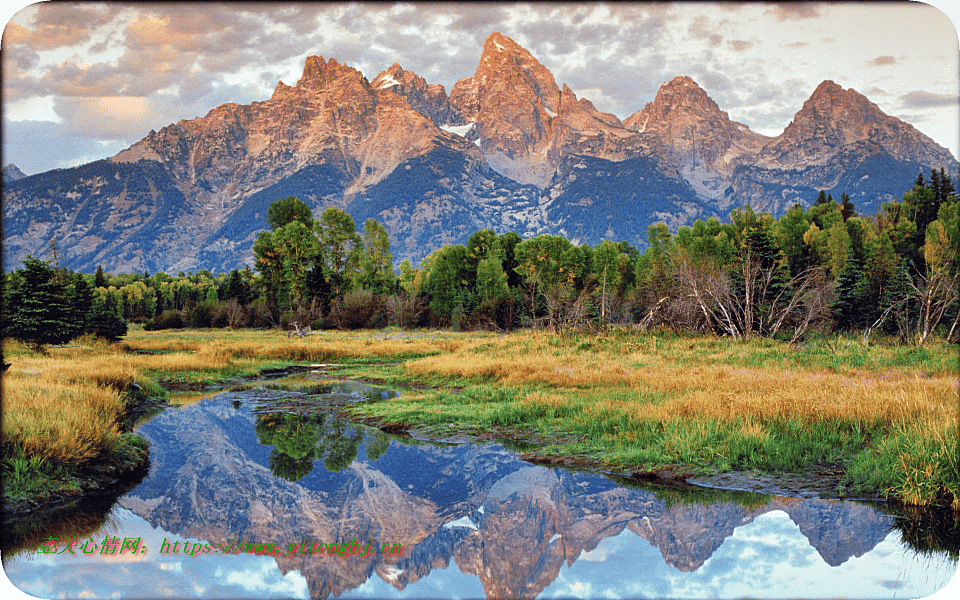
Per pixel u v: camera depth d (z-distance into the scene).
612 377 21.83
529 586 7.82
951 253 37.16
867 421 13.45
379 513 10.88
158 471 13.75
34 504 10.91
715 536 9.58
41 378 19.36
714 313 38.06
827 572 7.95
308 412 21.50
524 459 14.30
